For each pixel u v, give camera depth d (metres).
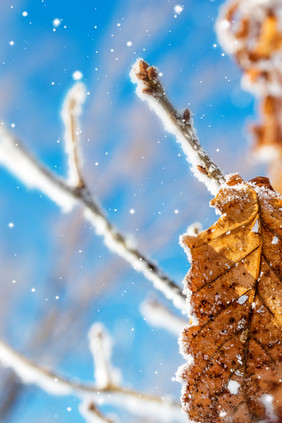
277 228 0.32
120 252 0.36
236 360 0.31
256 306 0.31
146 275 0.36
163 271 0.36
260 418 0.31
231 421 0.31
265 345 0.31
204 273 0.32
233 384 0.31
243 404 0.31
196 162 0.33
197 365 0.31
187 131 0.34
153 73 0.34
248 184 0.32
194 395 0.31
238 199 0.32
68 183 0.38
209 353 0.31
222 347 0.31
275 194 0.32
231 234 0.32
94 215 0.37
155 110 0.34
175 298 0.35
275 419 0.31
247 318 0.31
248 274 0.31
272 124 0.37
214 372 0.31
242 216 0.32
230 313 0.31
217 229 0.32
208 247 0.32
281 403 0.31
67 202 0.37
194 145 0.33
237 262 0.32
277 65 0.38
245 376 0.31
